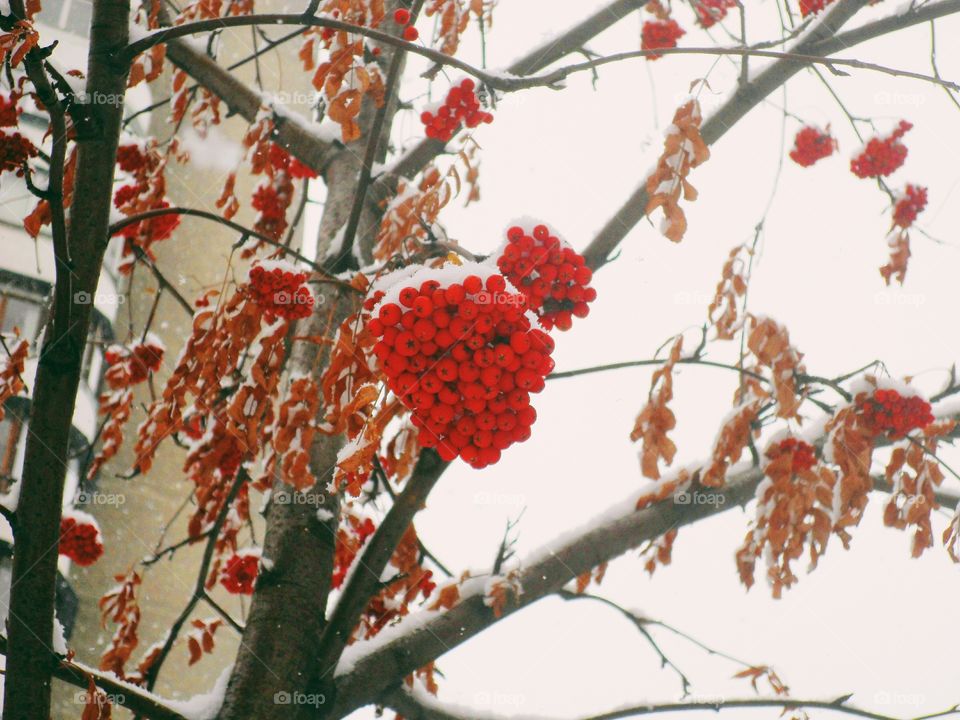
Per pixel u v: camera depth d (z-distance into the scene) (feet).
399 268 12.51
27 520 11.92
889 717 14.83
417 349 8.54
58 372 11.88
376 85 14.15
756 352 15.37
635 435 14.88
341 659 14.29
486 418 8.59
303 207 18.45
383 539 13.80
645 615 16.38
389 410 9.73
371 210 16.99
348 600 13.75
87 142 12.19
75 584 47.70
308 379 12.85
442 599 15.16
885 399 15.08
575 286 10.48
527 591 15.51
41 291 42.83
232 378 16.66
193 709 13.07
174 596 51.01
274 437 12.60
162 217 17.24
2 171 12.44
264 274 13.17
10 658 12.03
